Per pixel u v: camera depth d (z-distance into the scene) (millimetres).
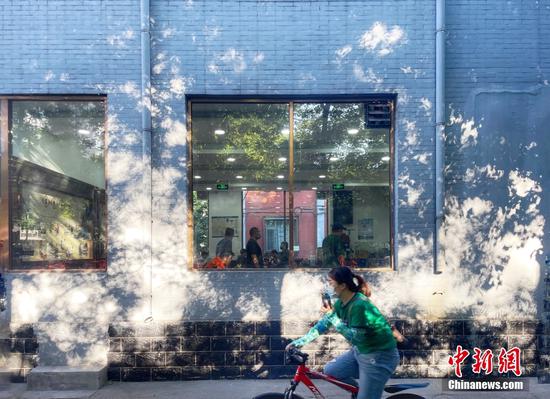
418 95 6840
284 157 7109
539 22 6910
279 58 6859
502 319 6730
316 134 7109
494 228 6793
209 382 6582
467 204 6801
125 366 6652
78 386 6336
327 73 6859
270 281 6754
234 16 6863
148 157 6703
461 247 6766
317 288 6754
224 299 6734
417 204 6793
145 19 6738
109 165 6754
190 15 6852
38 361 6629
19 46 6793
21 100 6922
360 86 6855
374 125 7039
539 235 6801
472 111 6867
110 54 6809
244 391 6207
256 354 6699
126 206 6730
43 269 6875
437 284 6727
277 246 7016
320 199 7074
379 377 4098
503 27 6906
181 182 6773
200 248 6945
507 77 6887
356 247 7000
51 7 6805
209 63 6852
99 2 6809
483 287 6754
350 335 4152
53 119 7008
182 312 6711
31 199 6984
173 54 6828
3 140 6895
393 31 6859
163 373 6668
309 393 6090
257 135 7176
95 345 6664
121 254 6703
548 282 6754
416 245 6762
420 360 6684
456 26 6910
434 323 6691
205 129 7051
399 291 6730
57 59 6801
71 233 6918
